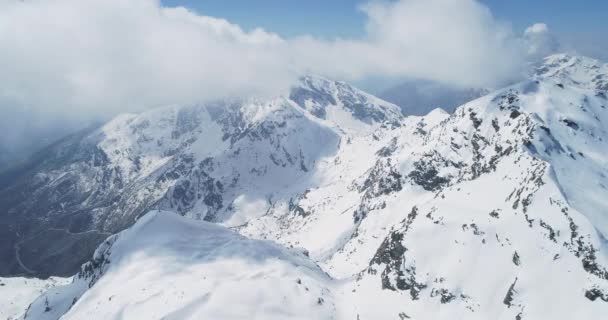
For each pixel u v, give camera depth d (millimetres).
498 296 132875
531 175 160750
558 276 126750
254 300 147875
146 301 154000
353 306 155125
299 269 179250
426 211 172250
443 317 136250
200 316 138250
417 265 152000
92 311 159500
